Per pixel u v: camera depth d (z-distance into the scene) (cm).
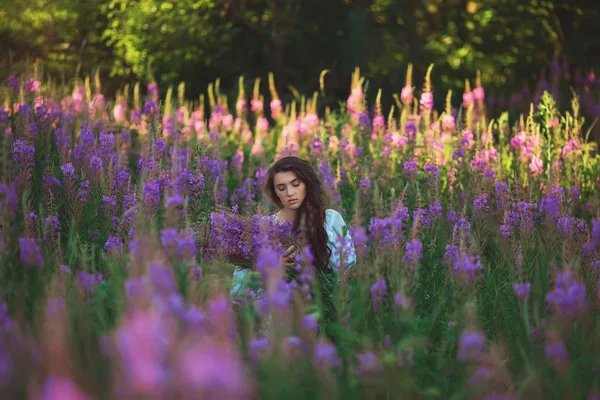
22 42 1861
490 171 701
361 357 308
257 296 360
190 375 219
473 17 2219
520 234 519
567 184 730
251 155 883
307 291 376
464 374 324
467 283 412
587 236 501
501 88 2050
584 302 387
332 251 457
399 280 373
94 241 493
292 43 1994
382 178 726
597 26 2158
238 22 2053
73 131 725
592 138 1072
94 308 343
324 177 681
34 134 617
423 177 687
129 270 343
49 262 408
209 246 439
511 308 429
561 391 318
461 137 724
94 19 1975
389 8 2056
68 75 1802
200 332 273
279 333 297
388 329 353
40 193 552
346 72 1950
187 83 1969
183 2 1941
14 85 789
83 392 271
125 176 553
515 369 367
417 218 454
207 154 759
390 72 1950
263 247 388
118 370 255
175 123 809
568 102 1407
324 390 284
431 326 378
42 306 339
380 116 909
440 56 2109
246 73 1958
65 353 266
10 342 283
